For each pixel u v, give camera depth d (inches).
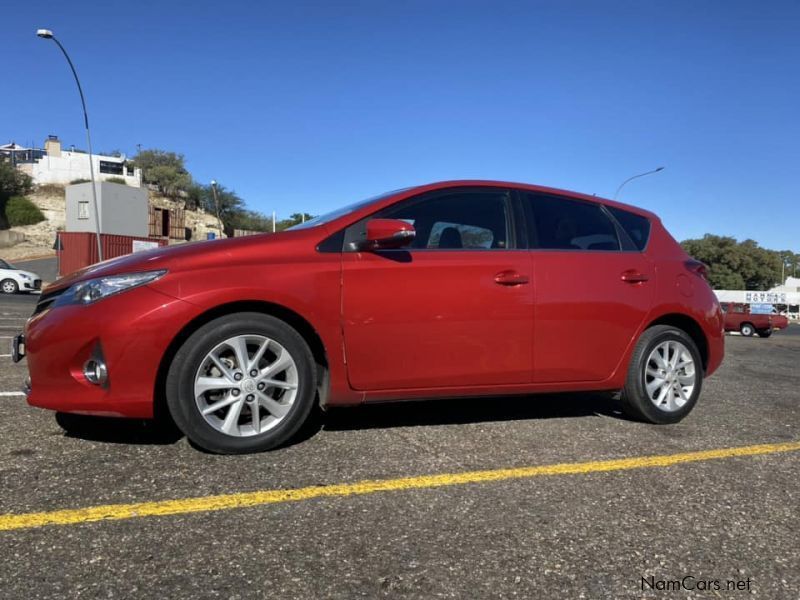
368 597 78.4
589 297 155.0
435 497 110.4
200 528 95.3
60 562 84.1
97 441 134.1
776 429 168.7
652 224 176.9
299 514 101.4
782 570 89.0
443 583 82.4
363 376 136.2
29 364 124.8
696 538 98.2
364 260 136.6
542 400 194.5
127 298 120.6
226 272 126.2
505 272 147.2
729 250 2925.7
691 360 170.2
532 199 160.4
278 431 130.0
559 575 85.5
